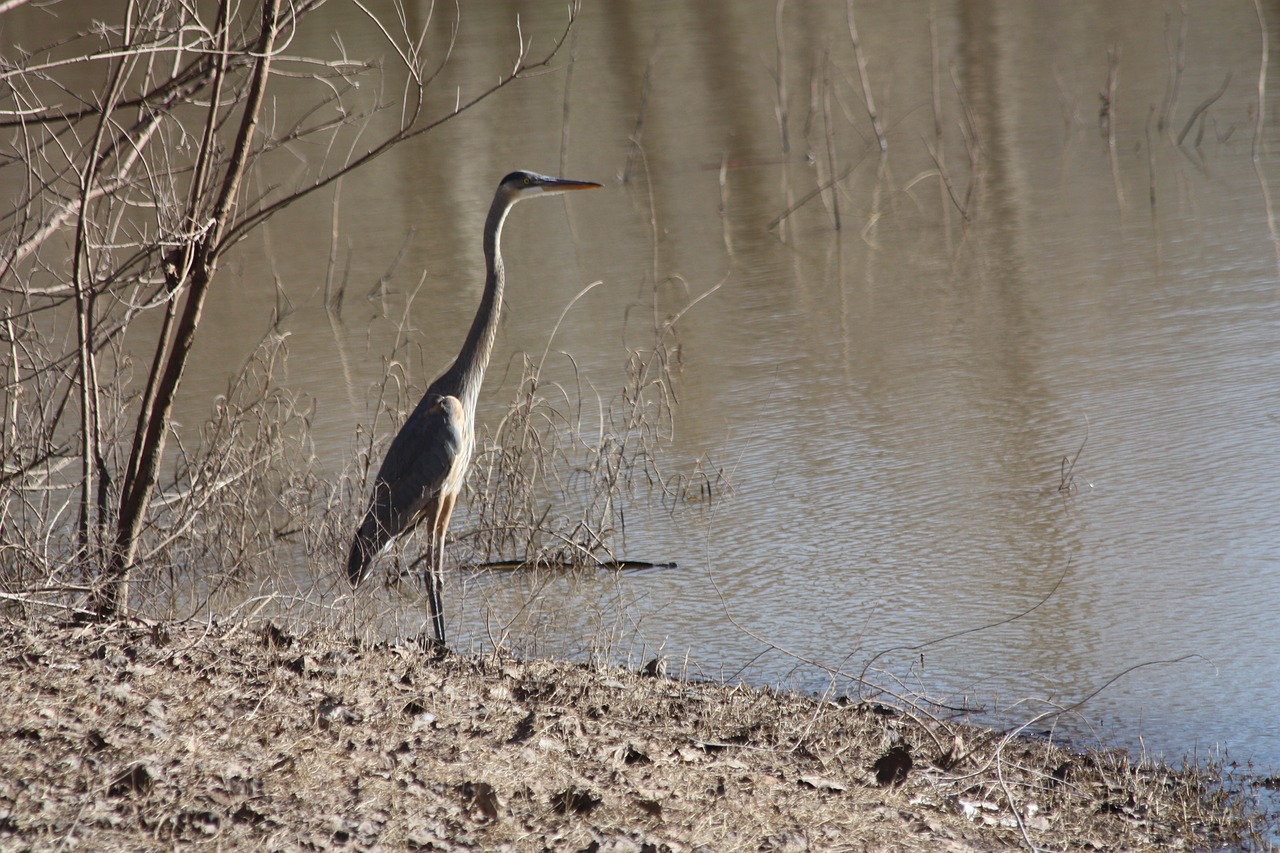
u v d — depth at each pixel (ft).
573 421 60.54
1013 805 26.18
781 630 39.93
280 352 71.61
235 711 25.62
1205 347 64.95
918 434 56.85
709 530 48.57
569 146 123.95
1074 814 28.14
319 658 30.35
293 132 42.50
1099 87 131.95
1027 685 35.55
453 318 79.20
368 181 115.14
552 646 39.09
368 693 28.14
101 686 25.53
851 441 56.59
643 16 174.40
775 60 147.84
